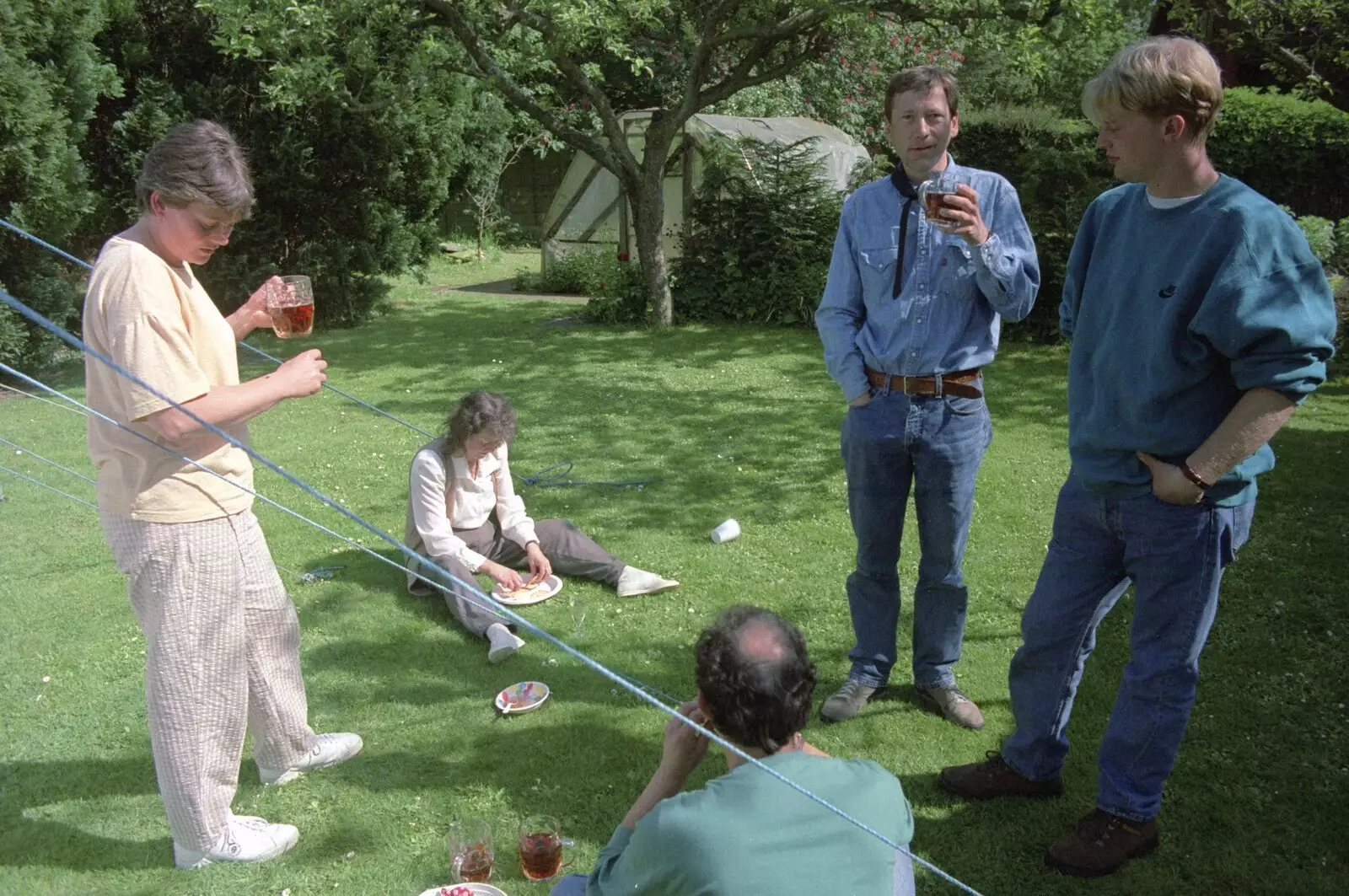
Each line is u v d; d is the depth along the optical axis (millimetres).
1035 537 5203
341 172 11789
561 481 6191
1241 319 2262
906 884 1767
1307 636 4051
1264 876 2709
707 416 7719
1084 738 3391
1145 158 2367
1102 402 2607
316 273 11453
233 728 2758
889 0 10594
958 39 12930
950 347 3158
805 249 12055
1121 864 2730
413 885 2756
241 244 11305
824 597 4535
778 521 5512
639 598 4535
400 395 8484
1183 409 2457
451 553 4270
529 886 2719
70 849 2902
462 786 3180
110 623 4312
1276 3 8648
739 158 12398
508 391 8578
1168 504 2516
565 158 21953
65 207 8734
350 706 3658
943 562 3383
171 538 2574
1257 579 4562
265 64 10758
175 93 10656
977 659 3951
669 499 5879
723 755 3346
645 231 11664
